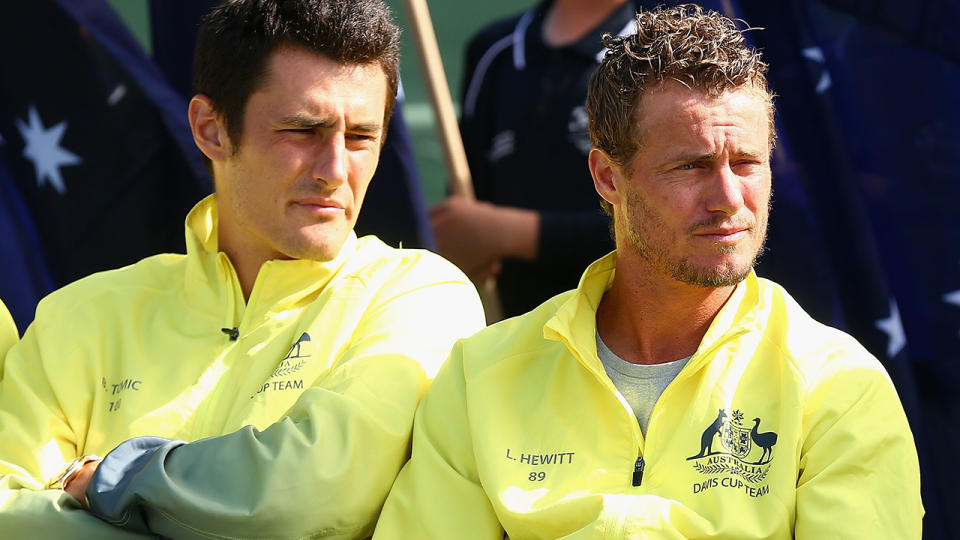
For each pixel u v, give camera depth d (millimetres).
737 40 8258
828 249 12961
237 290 10039
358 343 9492
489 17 45031
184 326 10008
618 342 8812
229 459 8672
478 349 9023
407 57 38438
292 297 9797
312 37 9188
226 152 9672
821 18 13305
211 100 9734
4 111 13820
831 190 12984
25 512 8812
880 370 8258
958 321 13336
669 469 8164
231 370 9703
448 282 10086
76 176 13742
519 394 8805
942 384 13445
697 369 8328
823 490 7793
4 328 10578
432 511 8578
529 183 14117
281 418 9258
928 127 13297
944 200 13336
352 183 9492
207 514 8516
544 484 8367
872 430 7938
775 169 12891
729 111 8000
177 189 13805
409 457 9219
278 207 9422
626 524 7805
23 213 13805
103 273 10562
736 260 8070
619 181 8422
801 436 8000
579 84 13875
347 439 8766
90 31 13664
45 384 9977
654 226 8180
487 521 8508
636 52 8258
